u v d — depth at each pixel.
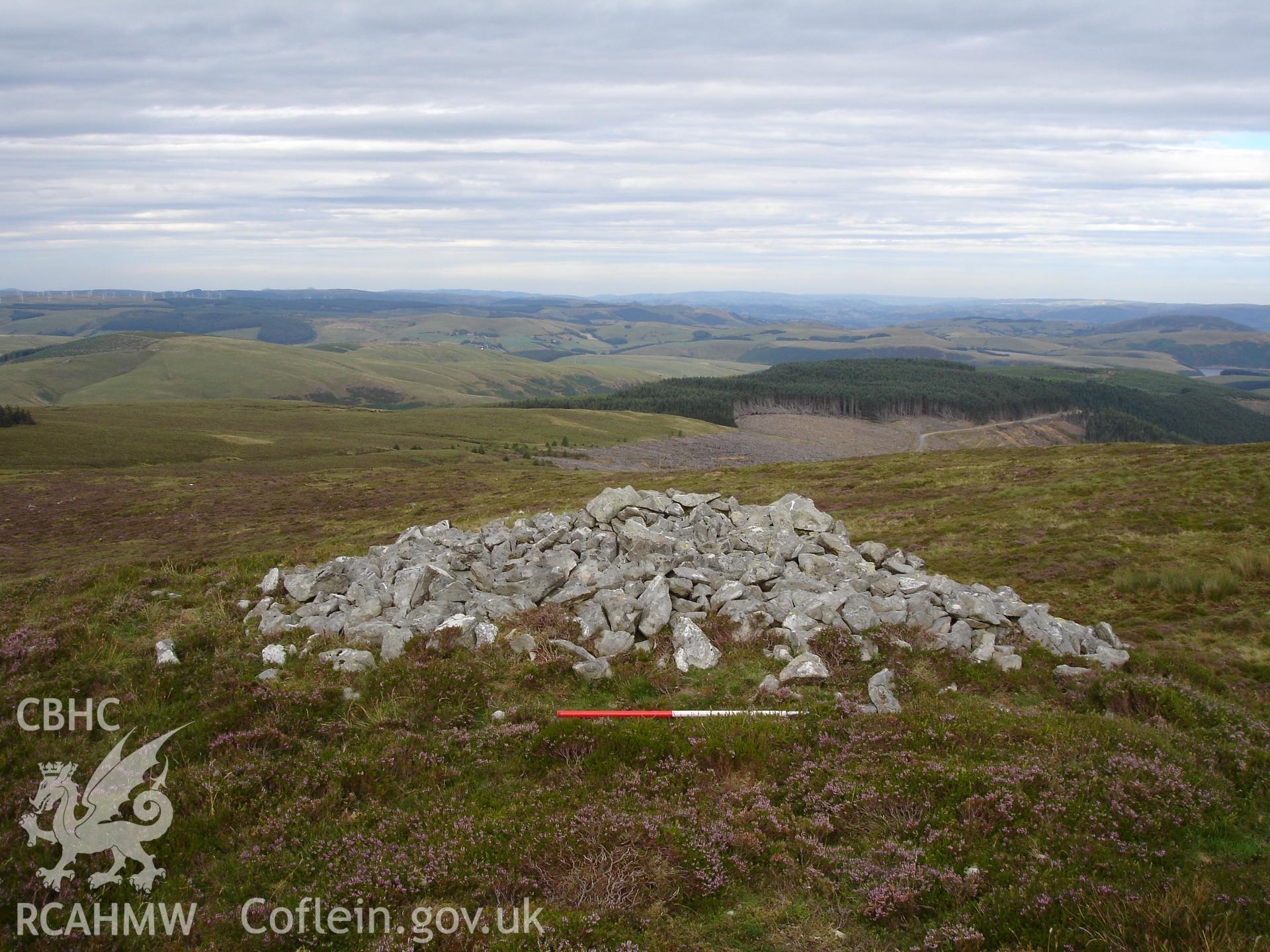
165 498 90.12
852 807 9.12
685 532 20.34
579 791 9.45
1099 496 43.50
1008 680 13.38
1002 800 8.96
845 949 6.94
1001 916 7.09
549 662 12.85
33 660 12.59
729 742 10.30
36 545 66.94
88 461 138.00
